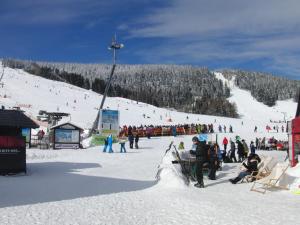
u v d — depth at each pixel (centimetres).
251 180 1758
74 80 19138
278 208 1176
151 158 2875
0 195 1284
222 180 1827
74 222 928
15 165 1922
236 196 1391
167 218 1002
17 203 1144
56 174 1961
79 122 7181
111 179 1778
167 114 10900
